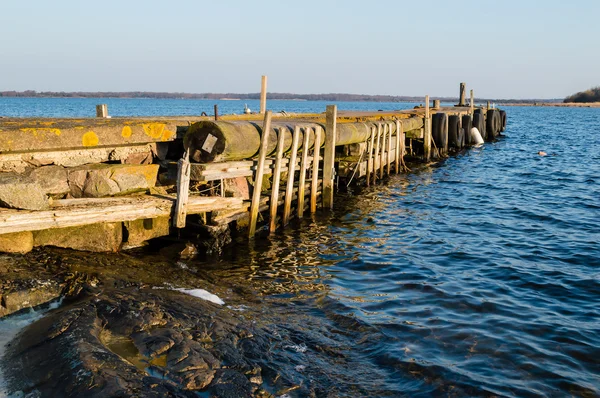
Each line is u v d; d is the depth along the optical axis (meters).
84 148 9.71
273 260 10.53
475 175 23.17
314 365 6.20
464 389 5.89
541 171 24.67
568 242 12.29
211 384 5.33
